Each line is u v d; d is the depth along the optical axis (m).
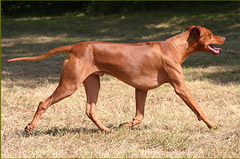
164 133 6.09
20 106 8.10
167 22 23.17
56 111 7.83
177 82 5.94
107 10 29.42
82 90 9.70
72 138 5.86
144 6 27.98
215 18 21.75
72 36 22.44
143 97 6.38
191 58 13.98
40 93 9.12
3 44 19.62
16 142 5.69
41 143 5.69
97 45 5.87
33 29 25.39
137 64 5.90
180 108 7.82
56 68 13.34
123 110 7.89
